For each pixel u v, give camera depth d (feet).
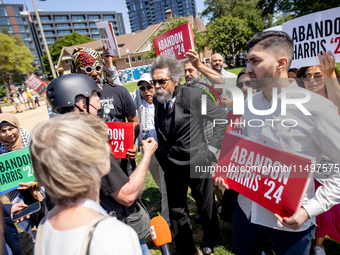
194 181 6.86
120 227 2.55
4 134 7.64
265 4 86.38
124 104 7.71
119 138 6.30
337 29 6.75
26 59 55.47
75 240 2.39
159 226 4.70
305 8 51.67
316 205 3.95
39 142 2.49
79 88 4.66
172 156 6.72
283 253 4.67
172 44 8.91
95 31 400.06
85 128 2.63
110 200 5.18
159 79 6.25
